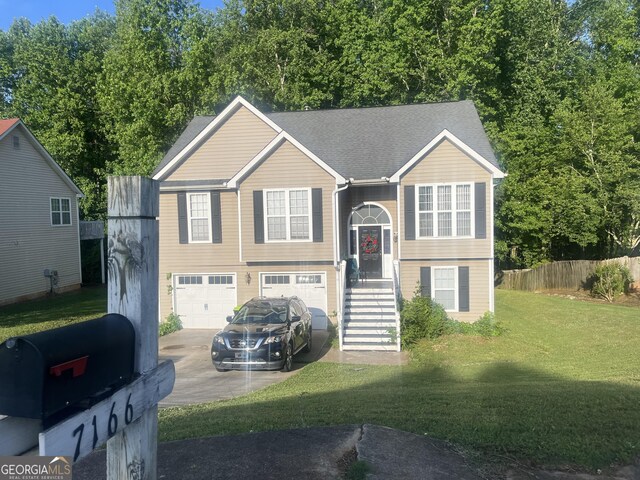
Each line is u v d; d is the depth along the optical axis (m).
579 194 22.00
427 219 14.38
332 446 4.34
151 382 2.59
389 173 14.62
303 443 4.42
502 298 19.89
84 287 24.70
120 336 2.37
